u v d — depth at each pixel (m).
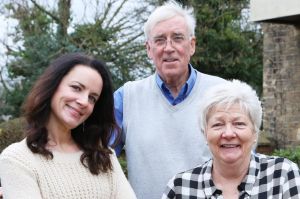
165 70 3.66
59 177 2.84
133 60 14.55
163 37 3.70
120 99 3.83
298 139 11.77
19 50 15.00
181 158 3.61
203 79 3.75
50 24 15.30
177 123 3.65
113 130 3.13
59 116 2.89
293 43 11.87
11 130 9.23
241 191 2.93
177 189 3.04
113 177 3.01
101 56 14.30
